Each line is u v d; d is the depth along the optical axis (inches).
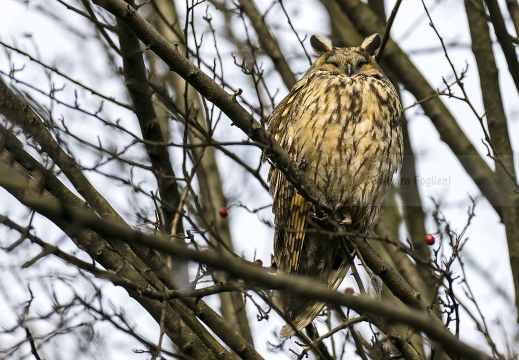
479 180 454.3
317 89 440.1
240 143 323.3
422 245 472.4
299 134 430.3
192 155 451.2
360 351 347.3
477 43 467.2
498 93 458.3
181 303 355.3
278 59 518.0
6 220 274.5
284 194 415.2
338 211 430.9
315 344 334.3
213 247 333.1
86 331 316.5
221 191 503.8
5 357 300.7
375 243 486.9
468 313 345.1
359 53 487.8
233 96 342.6
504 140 450.0
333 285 426.0
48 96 361.7
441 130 485.4
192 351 354.9
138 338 303.3
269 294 331.3
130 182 343.0
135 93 414.6
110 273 287.4
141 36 339.0
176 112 425.1
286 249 417.7
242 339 355.6
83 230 347.9
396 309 229.6
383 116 433.7
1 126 304.5
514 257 416.2
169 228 419.5
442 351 334.6
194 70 341.7
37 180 298.2
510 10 442.0
